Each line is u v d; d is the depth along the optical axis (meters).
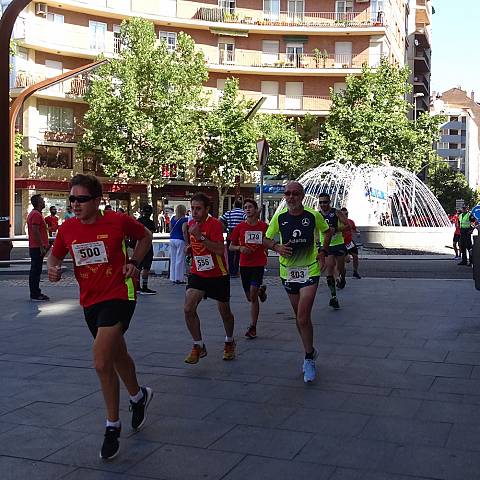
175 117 41.62
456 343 7.75
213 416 5.07
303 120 50.41
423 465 4.02
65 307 11.09
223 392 5.77
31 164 44.22
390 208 33.09
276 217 6.28
